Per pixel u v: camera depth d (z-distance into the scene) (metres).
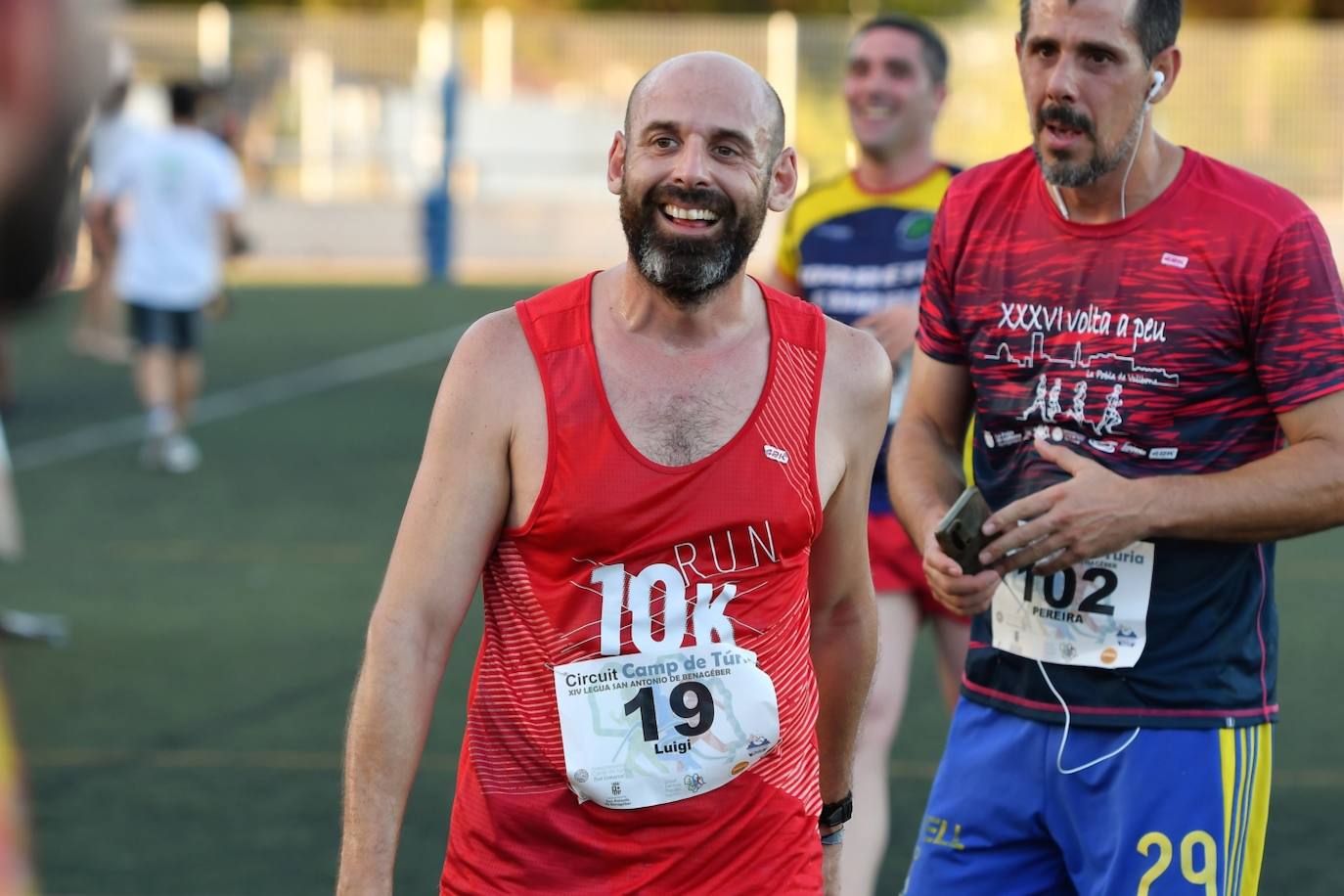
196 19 70.31
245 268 71.31
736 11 95.62
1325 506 8.06
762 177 6.92
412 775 7.05
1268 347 8.27
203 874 12.50
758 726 7.03
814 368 7.18
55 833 13.30
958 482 9.33
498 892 7.10
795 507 7.03
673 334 7.04
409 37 71.62
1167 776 8.38
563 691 6.97
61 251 2.10
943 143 65.25
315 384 41.47
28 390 40.16
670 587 6.93
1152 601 8.46
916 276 13.67
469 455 6.98
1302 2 90.00
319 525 26.31
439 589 7.00
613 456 6.89
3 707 2.41
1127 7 8.18
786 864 7.18
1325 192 64.81
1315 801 14.48
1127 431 8.48
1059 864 8.85
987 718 8.98
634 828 7.02
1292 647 20.02
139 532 25.64
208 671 18.38
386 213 72.75
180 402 30.94
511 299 60.66
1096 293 8.55
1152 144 8.45
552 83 72.94
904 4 93.25
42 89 2.00
